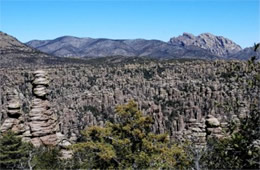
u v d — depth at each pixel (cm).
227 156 1068
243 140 1004
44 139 4991
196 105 12062
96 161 3462
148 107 13162
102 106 13812
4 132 4847
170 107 12975
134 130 3316
